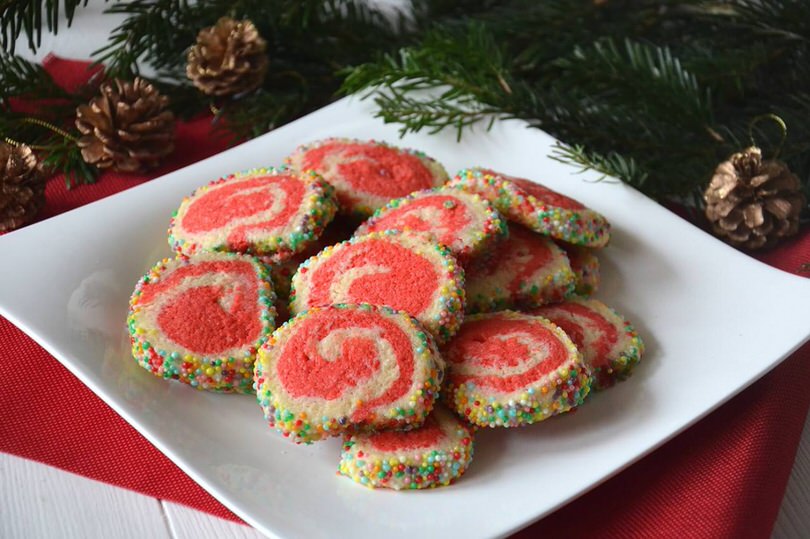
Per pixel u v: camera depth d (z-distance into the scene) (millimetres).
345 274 404
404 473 359
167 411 382
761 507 371
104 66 538
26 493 384
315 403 366
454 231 411
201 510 378
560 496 357
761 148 477
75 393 408
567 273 416
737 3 524
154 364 385
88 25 592
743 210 455
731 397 386
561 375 374
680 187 471
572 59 505
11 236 419
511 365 379
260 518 349
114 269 424
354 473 361
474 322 398
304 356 375
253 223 420
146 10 523
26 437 395
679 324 415
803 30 517
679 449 384
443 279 395
